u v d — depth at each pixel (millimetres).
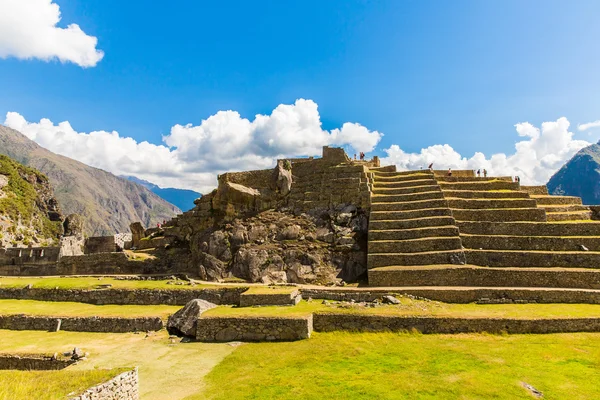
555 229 36281
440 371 19094
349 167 46125
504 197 42688
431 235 36781
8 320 31828
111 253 47469
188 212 53219
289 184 47531
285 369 20312
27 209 123625
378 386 17594
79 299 37500
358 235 39938
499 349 21797
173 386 18844
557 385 17234
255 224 44000
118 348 25391
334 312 26938
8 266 49469
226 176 51062
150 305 35438
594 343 22234
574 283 31109
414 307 27984
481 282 32312
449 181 48094
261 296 30078
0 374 17391
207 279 40438
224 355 23062
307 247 40031
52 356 24234
